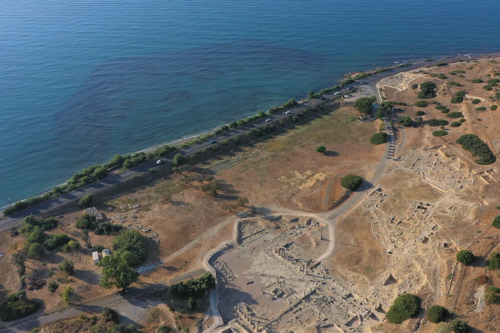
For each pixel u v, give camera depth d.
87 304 81.31
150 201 117.38
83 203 114.38
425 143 138.88
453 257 80.50
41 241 100.00
